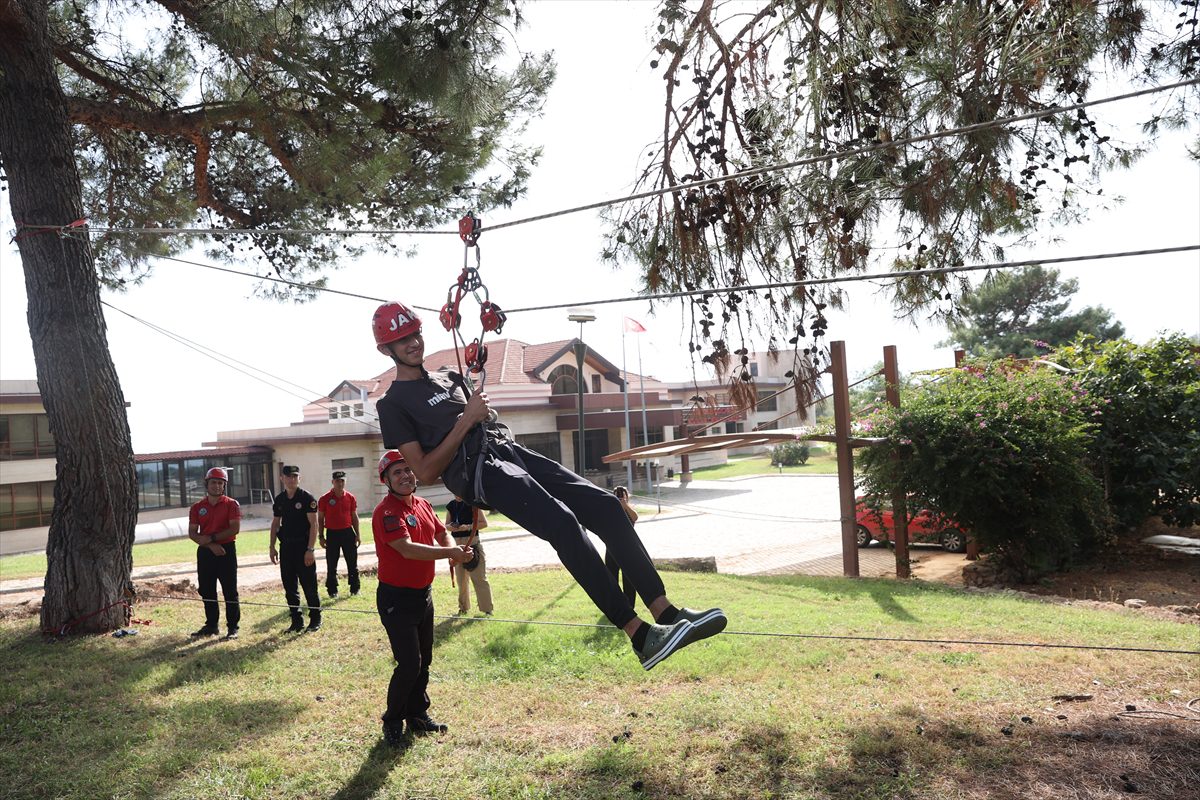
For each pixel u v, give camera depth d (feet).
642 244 23.18
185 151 42.06
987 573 47.62
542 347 144.56
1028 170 19.39
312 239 44.70
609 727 19.35
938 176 19.26
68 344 31.94
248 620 33.78
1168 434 49.70
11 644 30.83
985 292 22.57
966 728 17.94
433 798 16.02
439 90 25.14
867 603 34.24
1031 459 43.80
